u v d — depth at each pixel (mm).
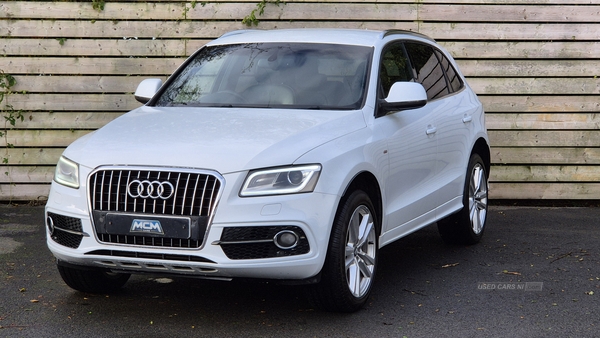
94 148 4621
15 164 8617
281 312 4852
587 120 8727
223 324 4609
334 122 4906
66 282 5109
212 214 4254
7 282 5520
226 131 4688
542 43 8625
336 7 8562
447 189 6227
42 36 8508
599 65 8648
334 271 4551
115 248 4406
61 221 4609
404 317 4766
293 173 4363
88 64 8562
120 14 8531
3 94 8523
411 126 5594
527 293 5332
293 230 4316
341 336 4398
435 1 8570
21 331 4453
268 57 5762
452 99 6562
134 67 8586
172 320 4684
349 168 4613
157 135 4688
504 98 8711
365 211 4879
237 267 4277
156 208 4332
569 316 4816
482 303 5086
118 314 4793
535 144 8758
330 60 5609
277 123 4816
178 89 5734
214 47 6102
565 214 8398
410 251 6664
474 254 6535
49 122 8594
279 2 8547
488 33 8609
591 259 6340
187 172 4316
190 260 4324
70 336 4375
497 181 8836
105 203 4434
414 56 6227
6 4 8453
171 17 8547
